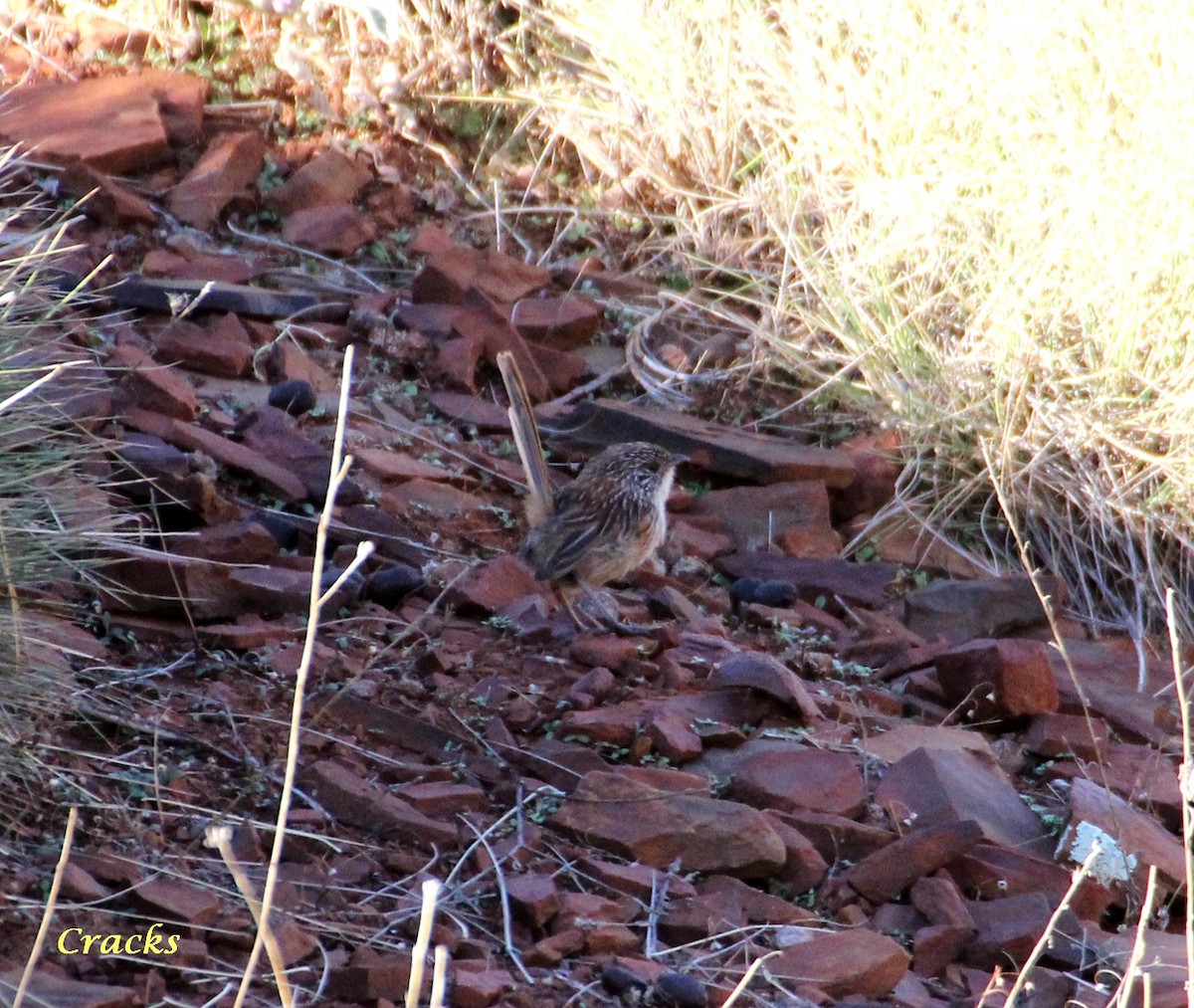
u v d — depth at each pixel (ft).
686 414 41.22
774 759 27.17
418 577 31.58
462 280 42.16
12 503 24.17
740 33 46.42
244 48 49.08
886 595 36.45
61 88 45.68
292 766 16.12
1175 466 37.04
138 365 34.96
